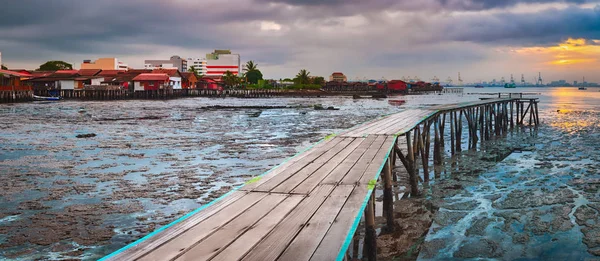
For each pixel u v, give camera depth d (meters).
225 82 125.25
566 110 57.38
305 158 10.35
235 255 4.40
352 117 46.09
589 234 10.17
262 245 4.70
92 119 41.84
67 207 12.70
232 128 34.69
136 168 18.53
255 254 4.45
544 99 100.31
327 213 5.91
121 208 12.64
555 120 42.25
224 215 5.79
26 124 36.53
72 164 19.33
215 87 117.06
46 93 78.56
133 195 14.09
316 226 5.36
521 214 11.80
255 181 7.89
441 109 24.20
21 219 11.57
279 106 66.25
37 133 30.50
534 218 11.43
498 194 13.98
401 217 11.75
